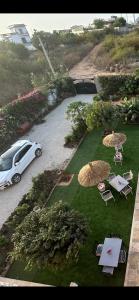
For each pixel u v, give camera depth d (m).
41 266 11.36
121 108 22.27
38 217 12.77
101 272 11.60
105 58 43.31
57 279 11.95
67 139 22.11
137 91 26.48
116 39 49.22
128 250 12.17
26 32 72.62
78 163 19.23
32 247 11.44
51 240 11.38
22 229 12.67
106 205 14.93
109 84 28.27
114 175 16.50
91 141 21.33
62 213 12.24
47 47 58.28
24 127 26.19
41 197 16.55
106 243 12.06
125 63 38.00
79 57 49.81
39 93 29.91
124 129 21.42
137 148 18.80
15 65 43.72
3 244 14.18
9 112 26.02
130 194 15.13
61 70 37.34
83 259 12.41
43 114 28.88
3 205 17.91
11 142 24.77
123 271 11.39
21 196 18.19
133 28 60.81
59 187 17.48
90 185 14.27
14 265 13.27
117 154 17.88
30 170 20.41
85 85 32.09
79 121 22.70
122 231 13.14
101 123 21.05
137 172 16.58
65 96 32.72
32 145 21.11
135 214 13.84
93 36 59.91
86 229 11.84
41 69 45.25
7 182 18.86
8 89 37.16
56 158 20.84
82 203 15.62
